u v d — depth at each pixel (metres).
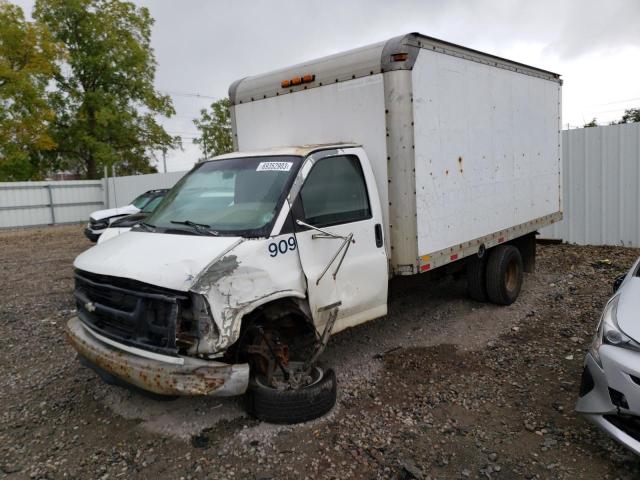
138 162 36.41
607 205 10.77
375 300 4.86
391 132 4.90
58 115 33.22
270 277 3.87
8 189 25.23
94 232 13.31
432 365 5.20
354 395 4.59
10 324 7.13
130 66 33.78
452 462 3.57
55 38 31.61
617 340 3.41
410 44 4.91
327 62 5.35
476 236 6.15
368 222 4.82
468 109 5.90
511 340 5.80
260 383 4.14
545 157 7.84
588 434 3.83
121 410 4.50
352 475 3.47
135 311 3.66
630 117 27.73
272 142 5.99
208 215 4.41
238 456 3.72
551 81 7.90
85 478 3.56
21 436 4.15
